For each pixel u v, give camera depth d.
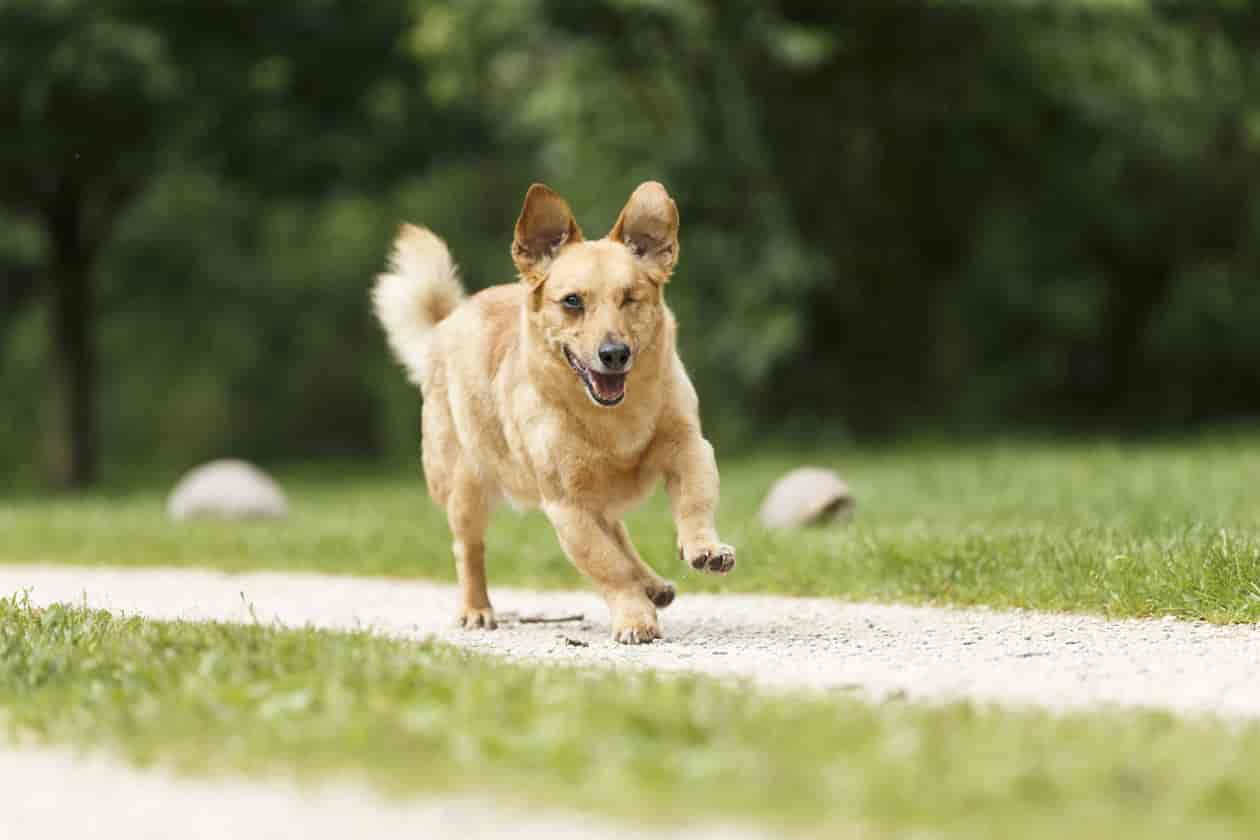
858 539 9.84
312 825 3.80
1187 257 29.64
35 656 5.88
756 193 24.09
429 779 4.05
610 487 7.32
